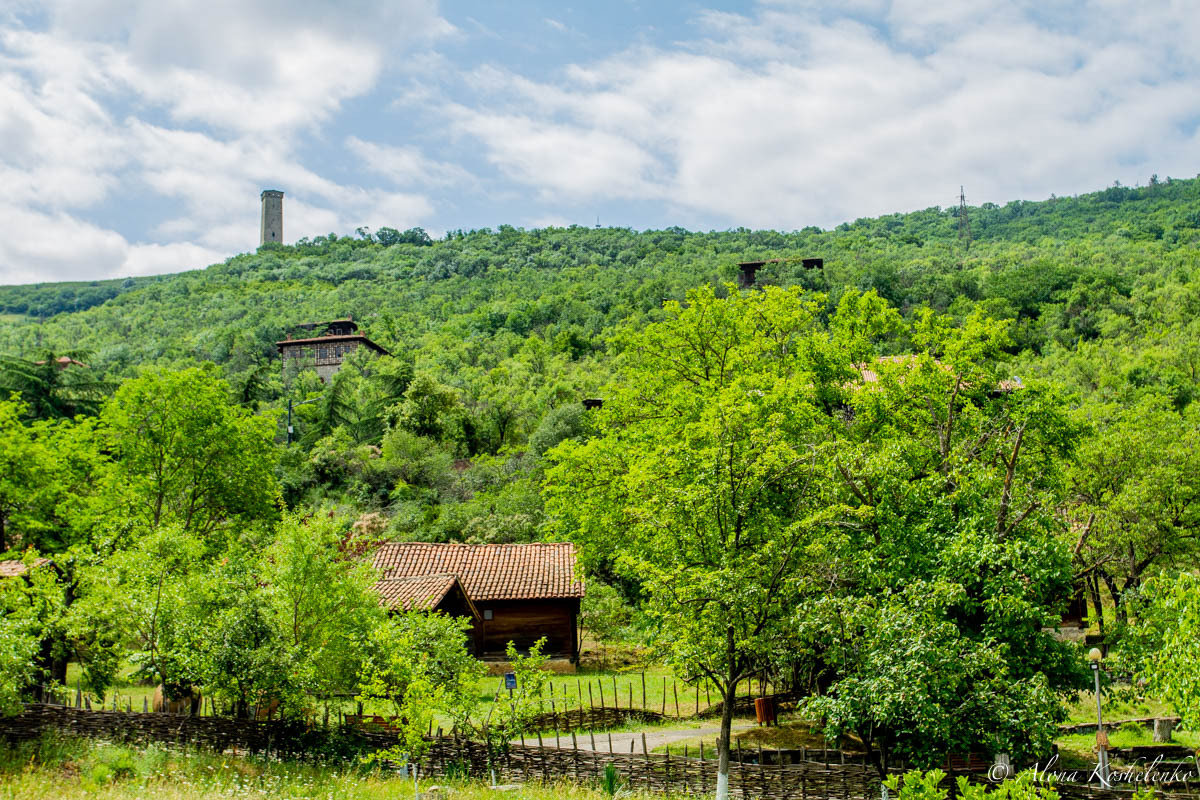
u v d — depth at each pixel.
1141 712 25.09
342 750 18.02
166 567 19.48
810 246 188.88
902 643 14.80
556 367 93.88
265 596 18.67
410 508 53.50
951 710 14.95
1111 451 31.36
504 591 35.81
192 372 30.70
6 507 29.28
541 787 16.45
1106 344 83.75
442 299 161.00
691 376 29.66
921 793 10.51
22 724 16.84
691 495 15.61
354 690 19.92
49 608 19.48
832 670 19.09
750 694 26.36
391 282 191.00
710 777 16.31
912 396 24.58
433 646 18.59
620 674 33.56
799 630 15.18
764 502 16.81
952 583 16.22
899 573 17.28
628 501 24.70
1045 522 18.75
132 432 30.02
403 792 15.52
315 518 20.14
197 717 17.89
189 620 18.20
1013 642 16.77
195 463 30.62
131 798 13.62
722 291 120.69
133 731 17.78
